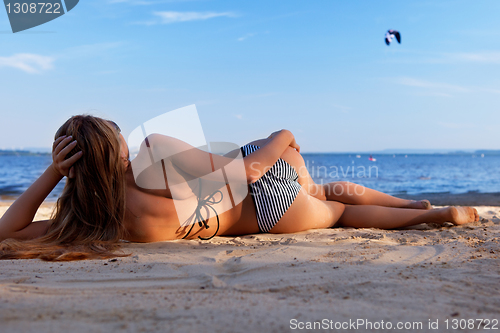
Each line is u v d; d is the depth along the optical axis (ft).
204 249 7.71
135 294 4.48
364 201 11.62
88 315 3.64
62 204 7.98
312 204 10.02
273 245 8.03
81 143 7.48
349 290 4.59
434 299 4.22
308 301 4.18
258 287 4.81
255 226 9.55
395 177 65.31
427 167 121.19
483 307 3.96
